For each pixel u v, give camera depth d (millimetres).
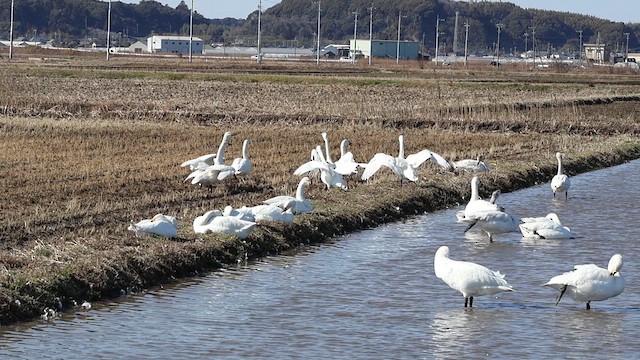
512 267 18781
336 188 25094
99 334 13781
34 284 14664
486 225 20797
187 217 20500
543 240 21438
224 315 14930
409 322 14891
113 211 20719
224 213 19406
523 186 30125
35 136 34344
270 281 17031
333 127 42562
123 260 16266
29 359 12688
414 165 24344
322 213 21672
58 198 22000
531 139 40812
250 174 27031
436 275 16109
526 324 14922
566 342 14047
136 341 13555
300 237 20172
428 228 22562
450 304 15961
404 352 13445
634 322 15133
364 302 15922
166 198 22438
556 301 16328
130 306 15164
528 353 13539
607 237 21859
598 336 14359
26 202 21234
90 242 17172
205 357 13008
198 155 30750
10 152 29703
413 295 16438
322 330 14359
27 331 13742
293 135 38094
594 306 16047
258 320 14750
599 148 38531
